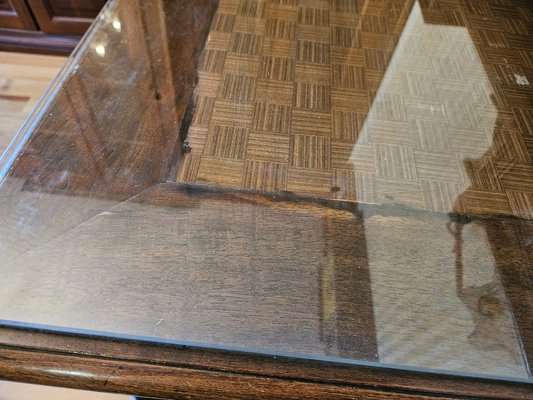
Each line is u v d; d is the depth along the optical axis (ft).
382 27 2.99
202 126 2.26
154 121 2.26
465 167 2.18
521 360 1.57
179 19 2.88
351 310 1.65
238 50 2.71
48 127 2.19
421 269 1.78
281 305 1.65
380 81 2.61
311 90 2.52
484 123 2.40
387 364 1.54
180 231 1.84
